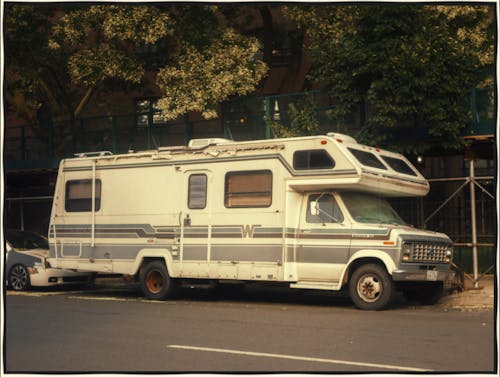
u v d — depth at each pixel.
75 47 23.22
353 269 14.20
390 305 14.40
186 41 20.94
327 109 18.81
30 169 23.94
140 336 10.59
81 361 8.77
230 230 15.27
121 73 21.50
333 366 8.27
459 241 18.50
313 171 14.30
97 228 17.12
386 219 14.55
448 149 17.95
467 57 16.72
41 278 18.25
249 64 20.83
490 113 16.48
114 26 20.30
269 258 14.76
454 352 9.11
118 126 24.62
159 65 22.75
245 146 15.23
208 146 15.73
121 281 21.34
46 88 24.89
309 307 14.53
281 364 8.41
